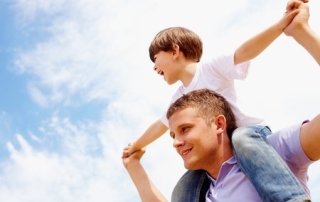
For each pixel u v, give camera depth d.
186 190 2.51
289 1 2.49
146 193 3.14
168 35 3.46
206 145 2.30
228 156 2.35
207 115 2.38
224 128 2.40
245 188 2.18
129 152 3.47
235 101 2.92
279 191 2.00
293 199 1.95
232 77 2.88
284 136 2.25
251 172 2.14
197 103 2.42
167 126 3.32
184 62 3.37
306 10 2.42
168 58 3.41
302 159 2.17
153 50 3.55
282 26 2.48
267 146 2.20
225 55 2.88
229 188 2.23
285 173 2.05
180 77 3.38
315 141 2.08
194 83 3.12
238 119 2.78
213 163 2.34
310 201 1.97
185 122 2.34
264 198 2.05
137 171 3.32
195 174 2.54
